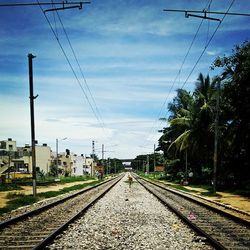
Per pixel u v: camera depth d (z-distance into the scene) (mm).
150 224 12562
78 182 55750
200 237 10000
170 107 53500
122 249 8789
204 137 38969
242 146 30359
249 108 27922
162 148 66125
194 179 46688
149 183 50688
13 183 38844
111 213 15531
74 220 13102
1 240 9492
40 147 88125
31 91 25734
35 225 11922
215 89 38344
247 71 26391
